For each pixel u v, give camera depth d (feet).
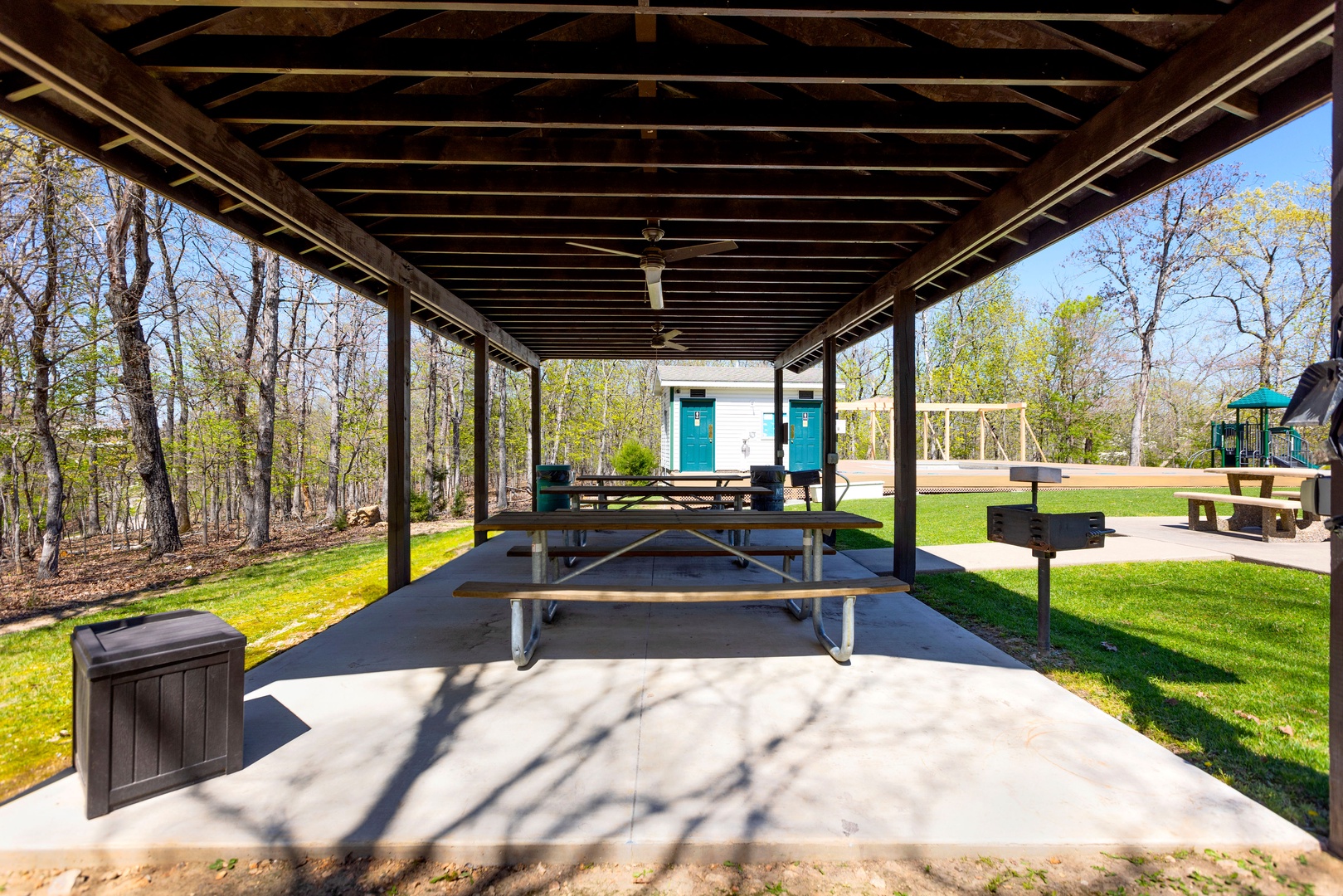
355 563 27.20
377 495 78.18
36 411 28.78
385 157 10.28
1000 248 14.52
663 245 15.39
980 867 5.52
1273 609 13.24
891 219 13.26
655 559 19.31
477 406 23.56
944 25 8.11
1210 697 8.89
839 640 11.50
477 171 11.79
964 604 13.94
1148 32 7.45
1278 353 59.31
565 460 71.46
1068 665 10.19
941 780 6.64
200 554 34.91
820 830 5.74
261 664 10.37
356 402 53.62
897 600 14.44
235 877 5.44
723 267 16.99
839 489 37.35
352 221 13.17
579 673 9.91
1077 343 71.77
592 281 18.29
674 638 11.71
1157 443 74.79
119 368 33.45
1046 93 8.93
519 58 7.80
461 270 17.65
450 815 6.03
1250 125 8.20
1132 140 8.18
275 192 10.42
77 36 6.72
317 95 8.96
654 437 100.78
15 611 23.68
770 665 10.25
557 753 7.25
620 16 8.71
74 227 29.07
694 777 6.72
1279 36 6.08
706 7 6.72
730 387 53.88
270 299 38.68
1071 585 15.57
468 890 5.32
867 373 95.66
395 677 9.73
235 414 39.73
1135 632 11.81
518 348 29.32
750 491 20.18
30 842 5.61
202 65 7.55
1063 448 73.46
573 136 11.27
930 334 83.61
